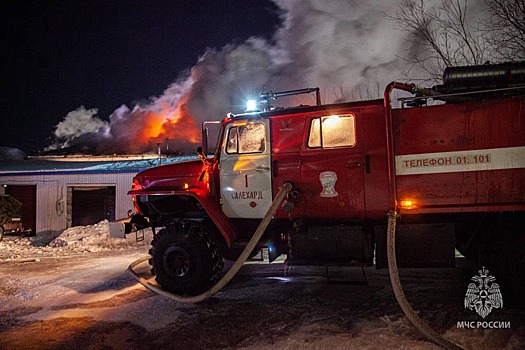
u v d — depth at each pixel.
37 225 17.41
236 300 5.69
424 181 5.23
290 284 6.38
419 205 5.23
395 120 5.32
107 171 16.77
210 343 4.36
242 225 6.45
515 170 4.96
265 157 5.98
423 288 5.84
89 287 6.74
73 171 17.09
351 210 5.59
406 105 5.79
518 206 4.90
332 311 5.06
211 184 6.23
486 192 5.05
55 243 13.46
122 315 5.29
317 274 6.95
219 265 6.00
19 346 4.47
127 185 16.52
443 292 5.61
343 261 5.63
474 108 5.08
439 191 5.18
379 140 5.50
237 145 6.18
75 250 11.73
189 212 6.61
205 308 5.41
